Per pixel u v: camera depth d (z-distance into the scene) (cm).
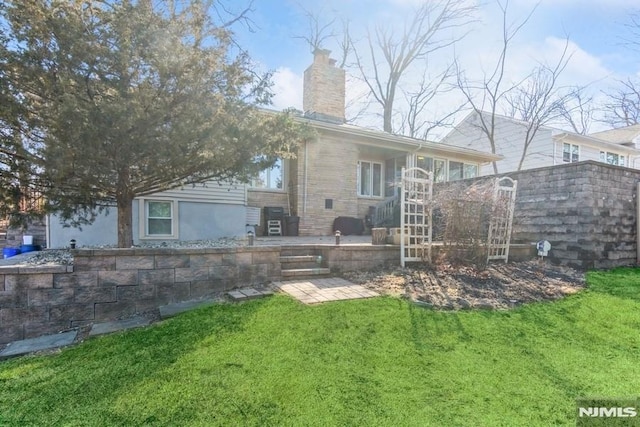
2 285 354
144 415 212
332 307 378
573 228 606
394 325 339
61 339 345
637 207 673
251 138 434
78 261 382
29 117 347
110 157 368
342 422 204
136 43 346
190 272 433
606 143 1666
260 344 299
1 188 388
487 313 378
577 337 328
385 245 570
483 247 543
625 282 510
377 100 1833
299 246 551
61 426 204
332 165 1016
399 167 1174
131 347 303
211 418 208
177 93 377
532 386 243
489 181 649
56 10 328
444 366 268
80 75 336
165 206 755
